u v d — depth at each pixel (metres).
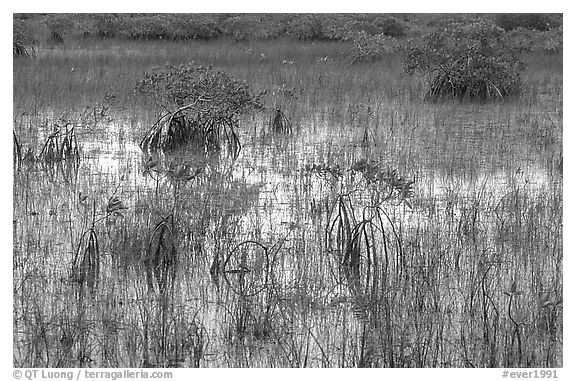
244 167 10.26
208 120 11.14
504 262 7.00
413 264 6.90
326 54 23.42
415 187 9.30
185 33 27.52
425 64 16.44
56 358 5.31
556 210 8.27
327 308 6.09
